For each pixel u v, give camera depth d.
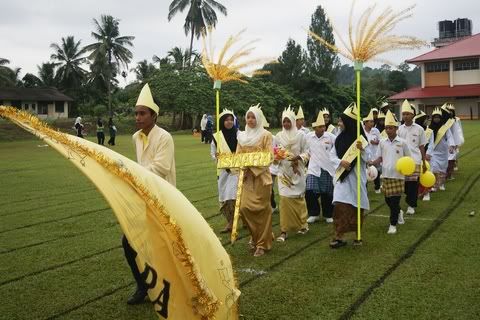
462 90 50.91
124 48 58.62
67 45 61.84
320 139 9.00
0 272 6.18
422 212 9.34
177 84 39.62
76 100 61.09
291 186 7.82
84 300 5.26
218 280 3.79
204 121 30.47
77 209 10.09
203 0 49.47
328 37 53.69
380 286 5.45
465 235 7.43
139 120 5.20
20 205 10.59
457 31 65.75
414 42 6.95
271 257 6.72
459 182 12.80
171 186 3.82
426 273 5.82
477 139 25.00
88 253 6.96
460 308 4.78
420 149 9.39
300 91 45.41
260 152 6.86
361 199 7.30
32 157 21.88
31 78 67.25
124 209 3.48
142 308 5.05
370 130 11.22
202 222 3.83
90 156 3.58
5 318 4.82
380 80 62.72
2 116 3.44
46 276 6.02
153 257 3.54
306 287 5.50
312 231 8.30
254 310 4.90
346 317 4.68
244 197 6.89
